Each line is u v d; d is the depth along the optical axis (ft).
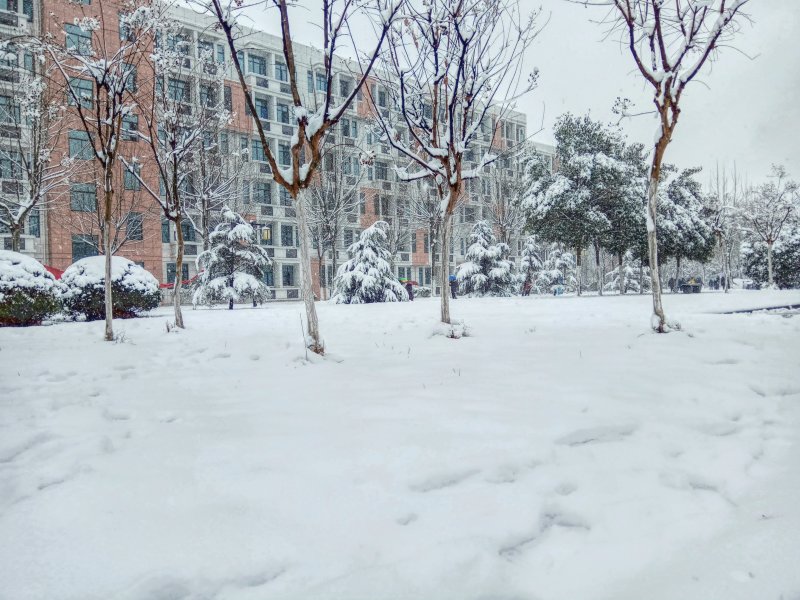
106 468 9.01
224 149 102.89
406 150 29.37
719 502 7.91
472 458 9.20
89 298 49.80
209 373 18.39
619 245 95.30
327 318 43.16
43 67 50.80
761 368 16.92
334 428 11.11
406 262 153.07
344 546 6.51
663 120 25.49
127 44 30.96
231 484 8.29
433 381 15.76
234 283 75.82
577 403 12.87
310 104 126.72
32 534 6.81
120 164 75.56
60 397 14.47
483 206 145.28
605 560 6.39
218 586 5.74
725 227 120.78
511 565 6.27
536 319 37.91
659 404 12.87
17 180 68.59
